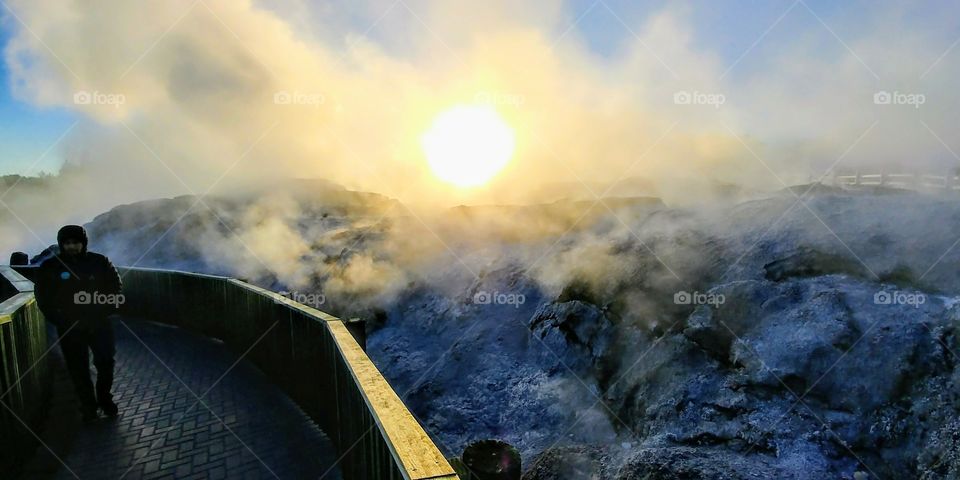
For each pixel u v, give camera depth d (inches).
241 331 236.8
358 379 104.7
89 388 163.9
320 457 139.9
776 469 269.9
